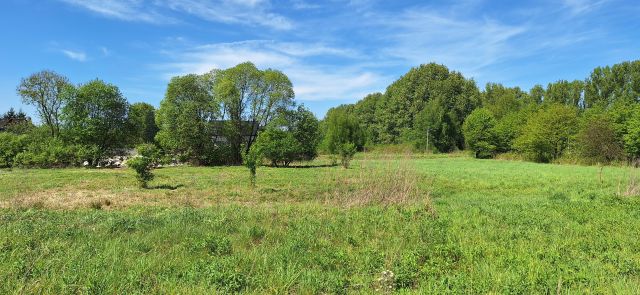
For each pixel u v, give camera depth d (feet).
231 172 106.83
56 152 128.98
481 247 27.78
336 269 24.03
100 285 19.45
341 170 108.17
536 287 19.99
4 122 216.95
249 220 37.52
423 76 296.51
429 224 35.40
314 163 149.79
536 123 186.91
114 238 30.12
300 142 141.59
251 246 29.09
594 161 156.97
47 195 59.41
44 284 19.52
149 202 53.62
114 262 23.27
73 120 141.28
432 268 23.04
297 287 20.65
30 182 76.64
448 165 150.20
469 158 218.18
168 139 144.77
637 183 64.64
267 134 134.41
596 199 53.52
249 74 162.71
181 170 115.44
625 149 152.05
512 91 324.39
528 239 30.86
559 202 50.72
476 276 21.94
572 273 22.04
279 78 163.12
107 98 145.69
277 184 75.41
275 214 40.32
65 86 150.82
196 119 148.05
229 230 33.53
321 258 25.29
